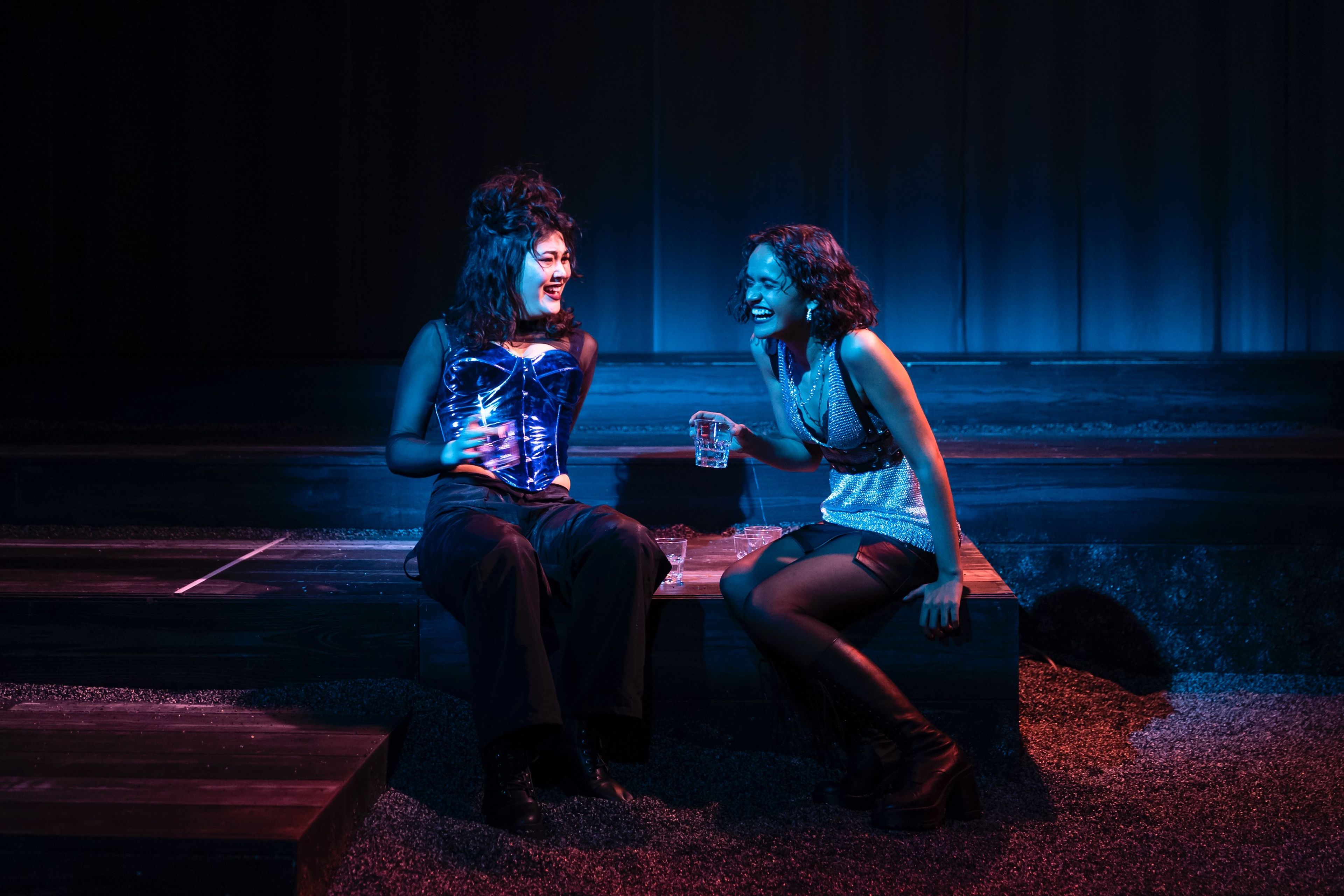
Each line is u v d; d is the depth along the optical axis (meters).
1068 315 4.91
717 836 1.89
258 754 1.90
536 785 2.04
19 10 4.68
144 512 2.96
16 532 2.89
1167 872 1.77
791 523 2.92
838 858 1.81
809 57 4.86
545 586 2.03
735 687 2.20
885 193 4.91
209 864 1.57
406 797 1.95
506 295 2.23
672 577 2.29
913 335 4.96
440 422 2.27
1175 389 3.65
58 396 3.68
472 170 4.88
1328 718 2.48
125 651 2.25
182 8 4.75
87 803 1.68
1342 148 4.74
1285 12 4.72
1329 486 2.81
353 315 4.90
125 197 4.80
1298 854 1.83
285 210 4.85
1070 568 2.88
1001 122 4.86
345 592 2.26
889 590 2.10
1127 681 2.72
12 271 4.78
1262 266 4.82
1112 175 4.84
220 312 4.87
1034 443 3.27
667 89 4.86
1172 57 4.79
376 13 4.82
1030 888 1.72
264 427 3.64
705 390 3.69
